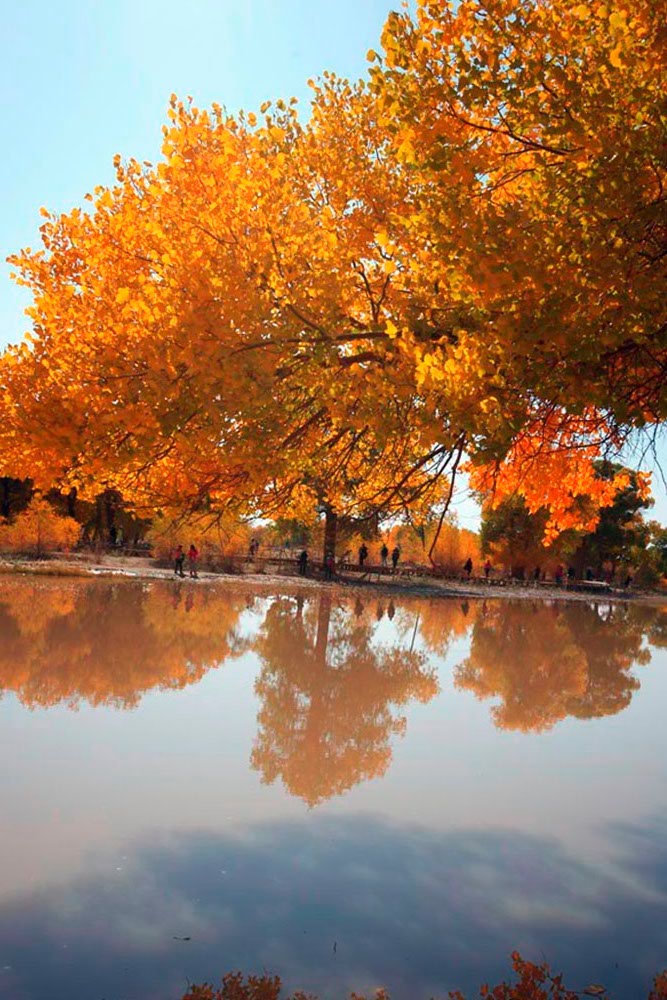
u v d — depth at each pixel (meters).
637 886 5.82
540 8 5.04
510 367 5.08
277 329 6.15
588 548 67.31
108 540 43.56
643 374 5.39
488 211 5.02
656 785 8.28
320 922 5.10
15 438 6.32
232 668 13.73
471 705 12.16
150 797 7.09
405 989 4.36
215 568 38.12
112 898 5.27
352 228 7.19
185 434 6.37
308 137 7.53
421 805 7.33
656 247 4.87
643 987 4.52
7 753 8.06
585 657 18.95
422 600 34.56
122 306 6.38
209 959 4.59
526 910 5.39
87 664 12.82
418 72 5.04
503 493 8.25
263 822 6.70
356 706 11.46
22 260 7.57
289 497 8.61
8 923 4.89
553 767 8.82
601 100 4.59
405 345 5.64
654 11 4.43
